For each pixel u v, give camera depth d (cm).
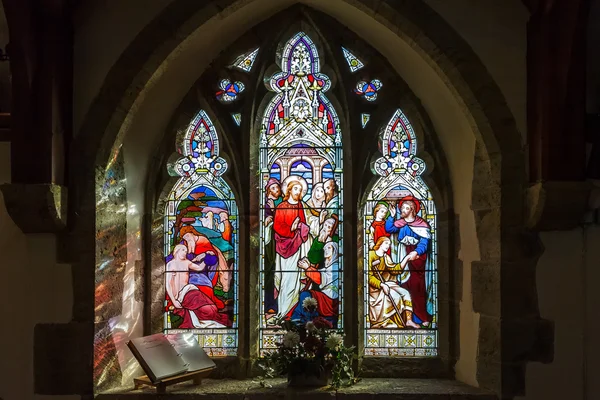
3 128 459
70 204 452
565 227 443
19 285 452
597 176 444
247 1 464
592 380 443
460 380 504
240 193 533
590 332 444
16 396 448
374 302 532
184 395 462
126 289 499
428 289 532
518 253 447
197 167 541
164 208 539
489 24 457
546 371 444
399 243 535
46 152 435
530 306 446
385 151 539
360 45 538
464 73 454
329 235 538
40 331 449
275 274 537
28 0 429
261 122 542
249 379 515
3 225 456
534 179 443
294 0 523
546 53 435
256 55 539
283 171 541
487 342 463
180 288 536
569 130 433
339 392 465
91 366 447
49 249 453
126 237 502
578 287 446
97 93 457
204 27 468
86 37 460
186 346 491
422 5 457
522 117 452
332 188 540
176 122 538
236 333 530
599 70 459
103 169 464
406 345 528
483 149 464
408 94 534
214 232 538
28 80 433
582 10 430
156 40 459
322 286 535
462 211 509
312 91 541
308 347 476
